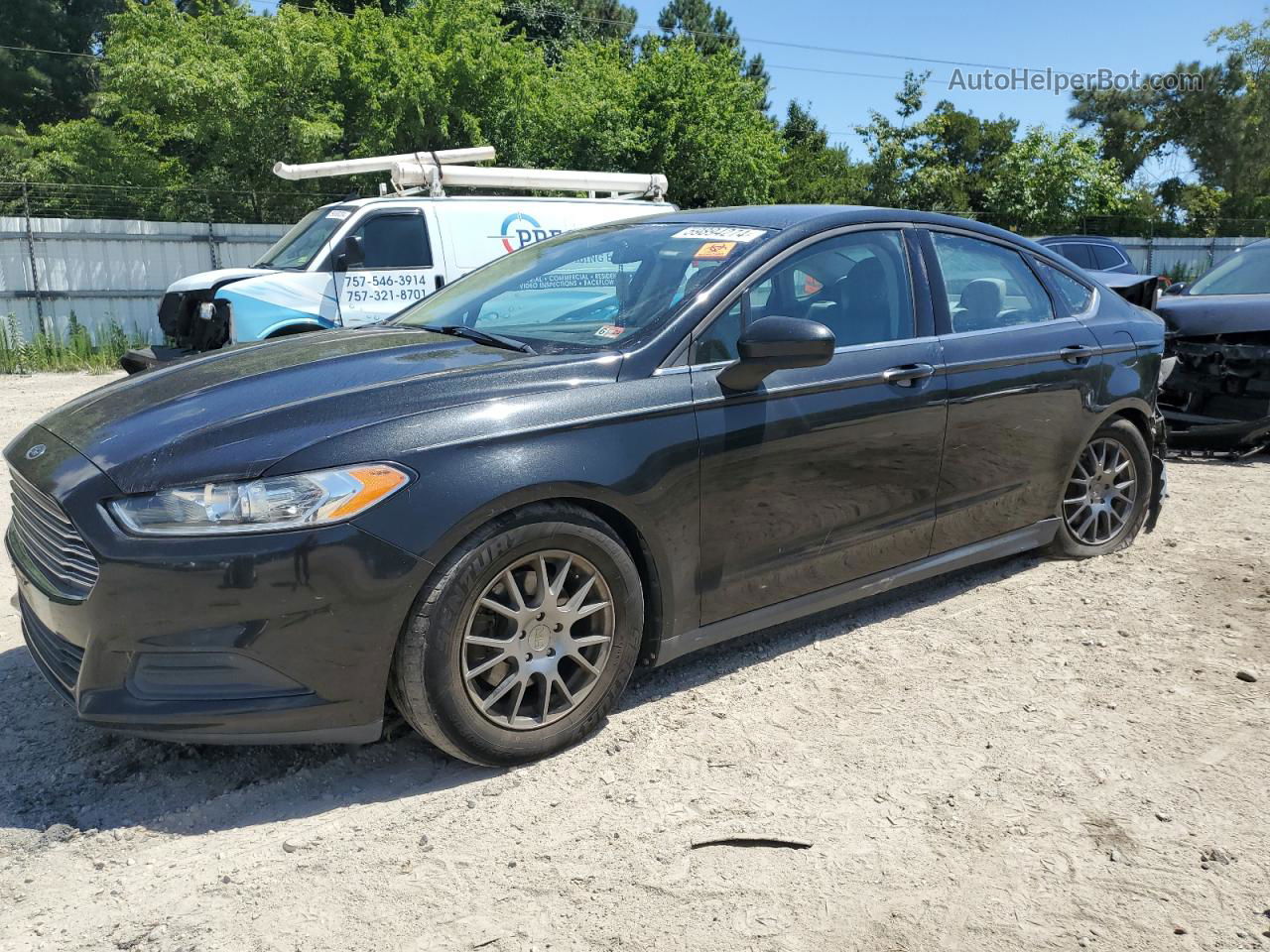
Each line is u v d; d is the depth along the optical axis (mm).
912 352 3801
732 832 2613
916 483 3834
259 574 2535
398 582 2641
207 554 2523
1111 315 4762
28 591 2992
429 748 3102
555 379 3020
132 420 2889
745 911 2305
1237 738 3113
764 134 27438
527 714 2967
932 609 4262
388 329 3836
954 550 4109
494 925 2256
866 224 3883
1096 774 2900
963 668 3648
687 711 3318
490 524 2783
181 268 18109
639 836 2602
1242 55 40438
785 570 3500
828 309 3656
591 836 2602
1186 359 7363
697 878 2428
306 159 20469
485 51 21984
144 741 3150
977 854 2521
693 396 3180
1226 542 5168
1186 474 6938
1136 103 41531
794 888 2389
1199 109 40688
